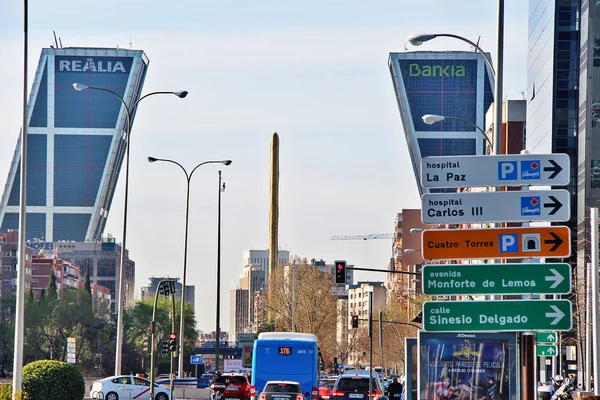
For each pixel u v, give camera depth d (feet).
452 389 205.46
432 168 197.88
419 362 207.10
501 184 196.24
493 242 194.80
